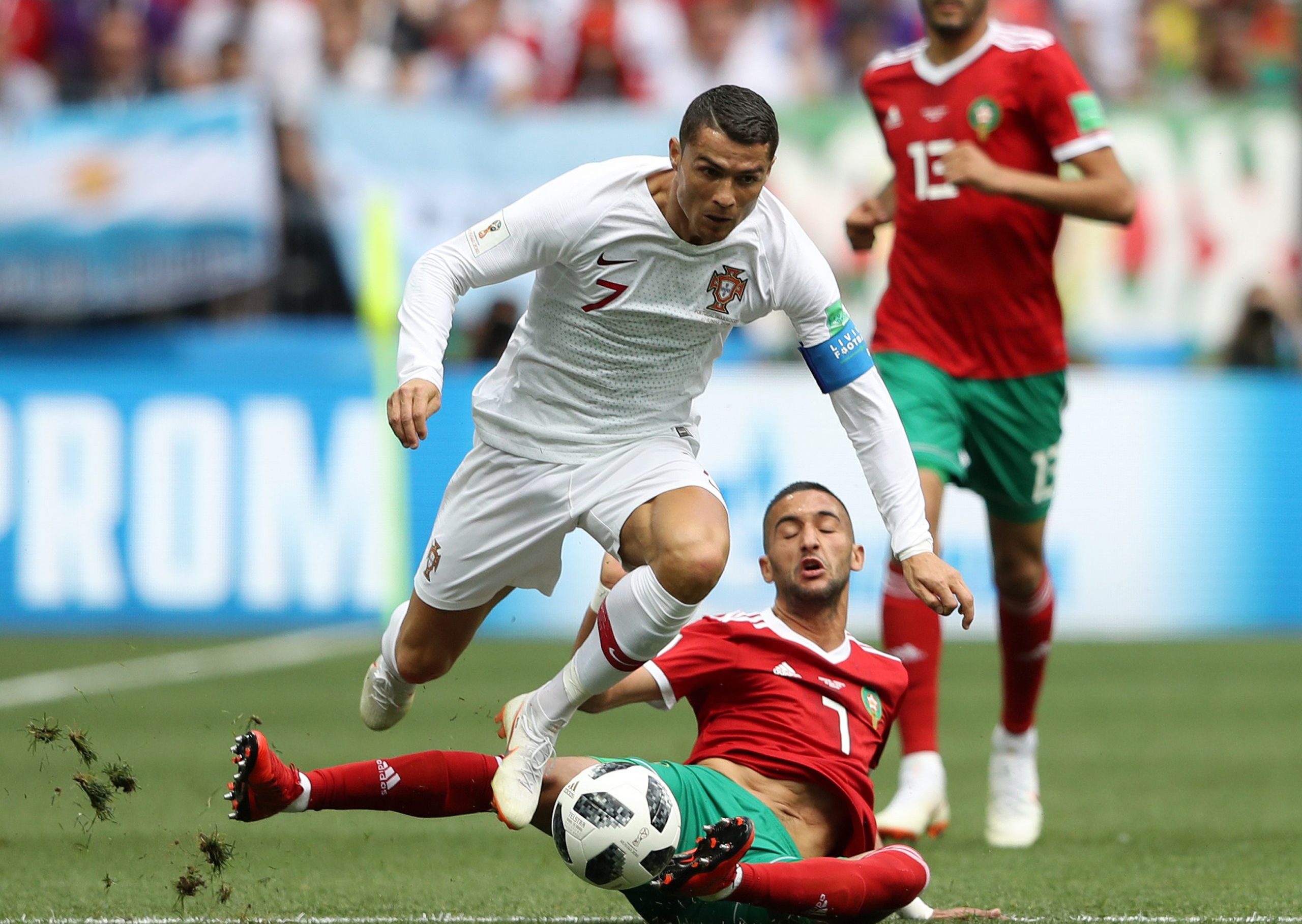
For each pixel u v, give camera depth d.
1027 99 19.59
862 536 44.84
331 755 25.33
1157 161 48.16
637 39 51.25
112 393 43.56
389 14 49.88
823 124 47.09
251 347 46.59
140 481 43.47
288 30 48.78
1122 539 46.09
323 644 41.22
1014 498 20.14
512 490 14.79
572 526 14.72
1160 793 23.05
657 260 13.77
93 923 13.80
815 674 14.27
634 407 14.52
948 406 19.80
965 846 19.14
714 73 51.75
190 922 13.82
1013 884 16.16
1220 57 51.84
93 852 17.91
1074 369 46.94
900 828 18.55
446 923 13.90
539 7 50.91
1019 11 51.31
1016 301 19.78
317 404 44.34
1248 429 46.50
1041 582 20.02
